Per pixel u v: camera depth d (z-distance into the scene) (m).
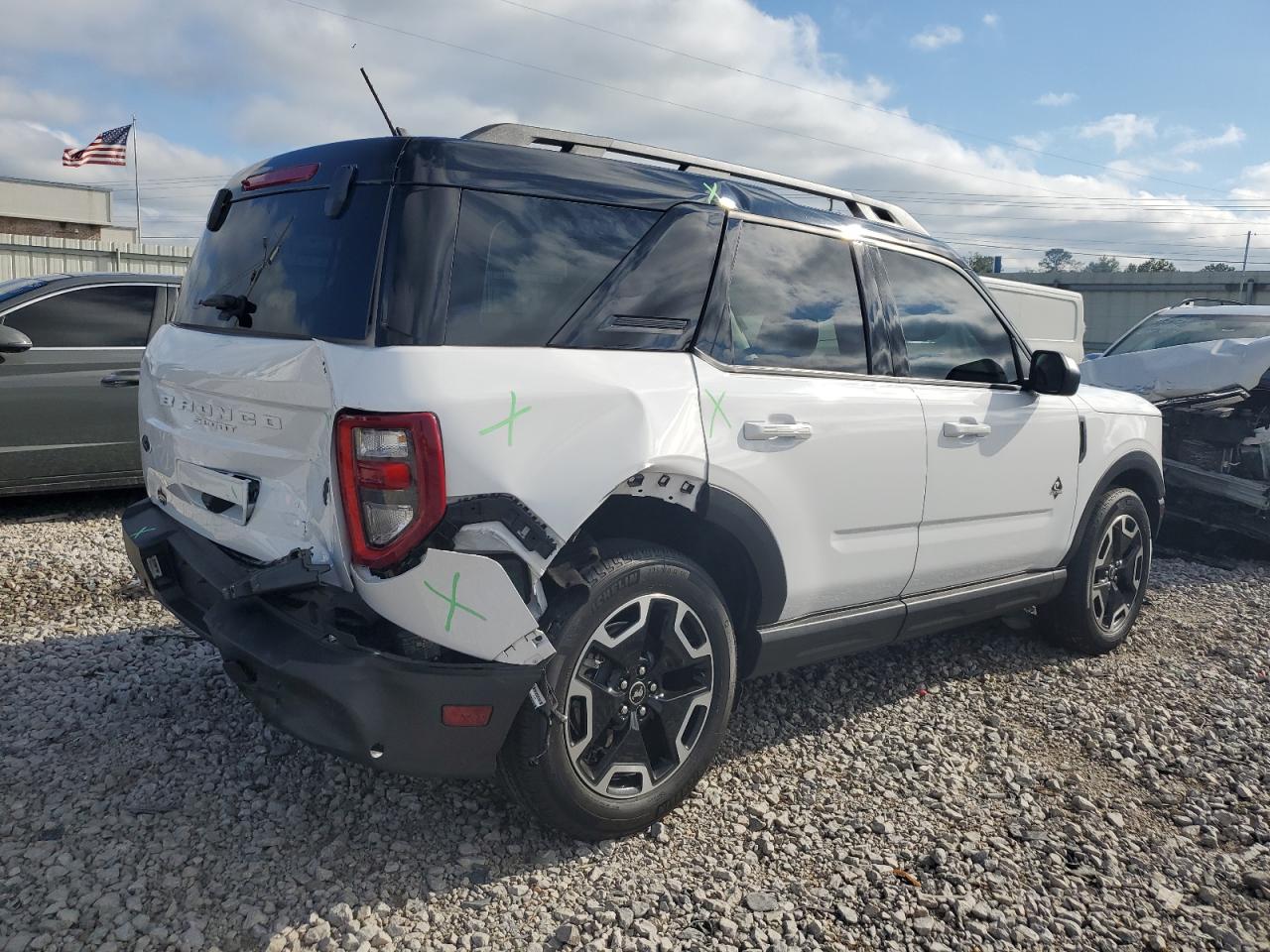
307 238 2.80
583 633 2.76
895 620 3.79
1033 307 16.14
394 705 2.51
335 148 2.86
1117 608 4.96
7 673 3.99
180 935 2.48
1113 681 4.63
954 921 2.75
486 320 2.64
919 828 3.23
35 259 20.69
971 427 3.91
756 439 3.13
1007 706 4.28
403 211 2.58
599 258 2.89
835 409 3.41
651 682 2.99
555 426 2.63
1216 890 2.99
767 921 2.70
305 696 2.58
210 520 3.06
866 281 3.72
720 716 3.17
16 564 5.55
